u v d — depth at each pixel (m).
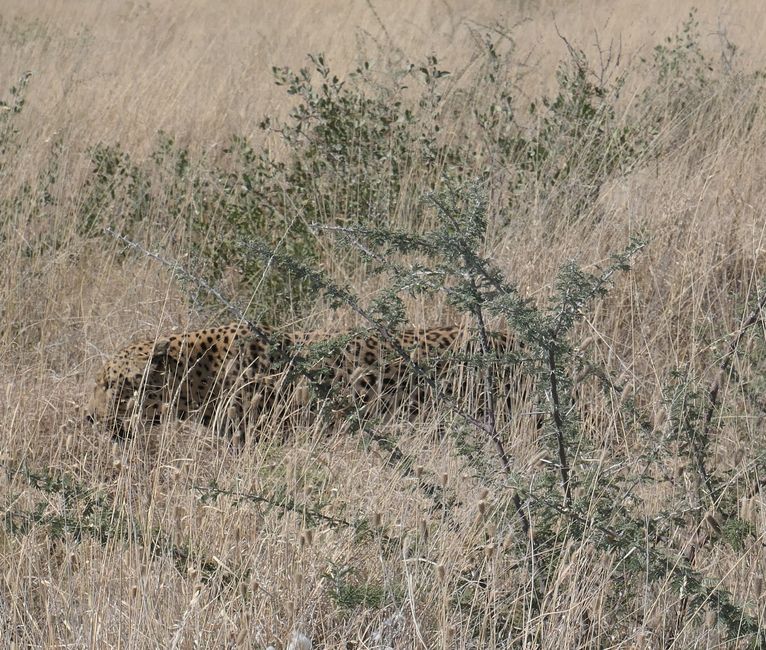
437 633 11.06
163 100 29.84
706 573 11.80
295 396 15.52
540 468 12.89
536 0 45.47
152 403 17.03
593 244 19.91
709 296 18.12
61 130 27.03
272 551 12.34
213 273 21.20
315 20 44.16
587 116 24.67
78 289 21.16
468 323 16.47
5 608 11.83
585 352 15.02
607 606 11.88
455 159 23.67
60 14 48.03
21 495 13.73
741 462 13.16
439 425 15.29
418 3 44.03
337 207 22.50
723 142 23.25
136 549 11.79
